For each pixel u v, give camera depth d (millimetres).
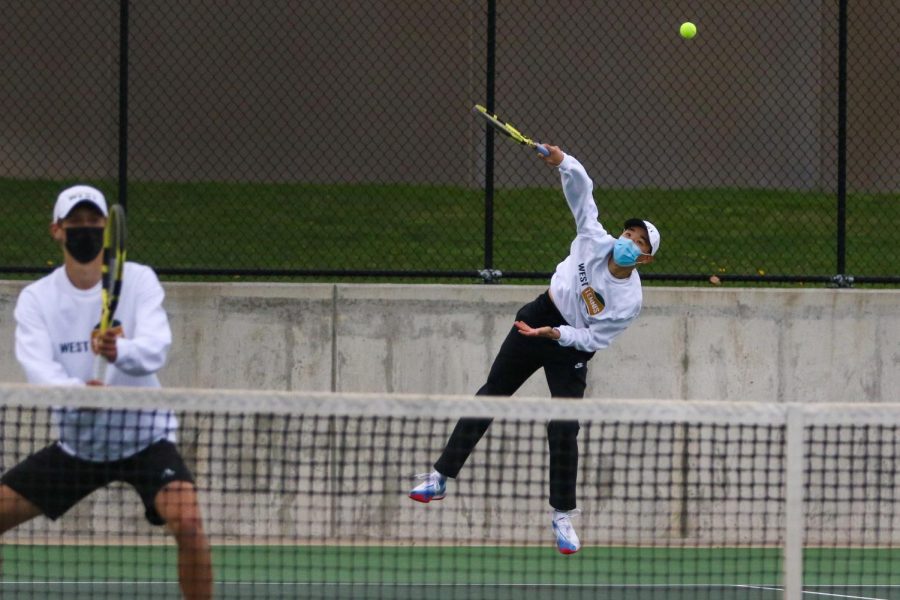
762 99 45594
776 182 46344
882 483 30875
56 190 43406
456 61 43969
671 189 45156
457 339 31609
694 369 32031
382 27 43875
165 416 17656
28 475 17547
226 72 43625
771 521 31000
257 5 43344
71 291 17703
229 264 37812
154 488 17234
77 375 17797
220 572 26859
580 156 44312
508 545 30625
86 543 29594
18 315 17531
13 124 43812
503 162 44125
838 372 32312
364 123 44156
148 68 43250
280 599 24234
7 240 39312
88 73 41406
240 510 30047
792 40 45375
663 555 30094
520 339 27516
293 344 31375
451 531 30922
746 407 18359
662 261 40312
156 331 17266
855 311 32312
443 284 34875
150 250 38688
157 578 26281
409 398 17781
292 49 43906
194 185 44344
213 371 31266
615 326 26703
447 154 44375
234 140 43938
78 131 44062
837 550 30531
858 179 46938
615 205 44344
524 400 18000
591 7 44062
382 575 25812
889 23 45969
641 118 44750
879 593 26297
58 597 24438
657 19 44531
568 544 26359
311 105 44062
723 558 26672
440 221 42375
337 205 43531
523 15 40969
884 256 41781
